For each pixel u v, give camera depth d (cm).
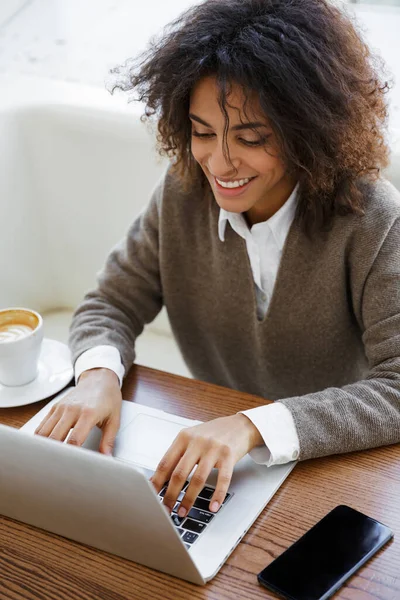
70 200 180
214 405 104
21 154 176
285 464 94
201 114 103
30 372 108
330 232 115
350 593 76
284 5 102
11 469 78
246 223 124
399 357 106
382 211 112
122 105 174
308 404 98
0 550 83
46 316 189
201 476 87
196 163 120
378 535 81
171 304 137
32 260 183
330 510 86
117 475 70
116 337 119
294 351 127
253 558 80
